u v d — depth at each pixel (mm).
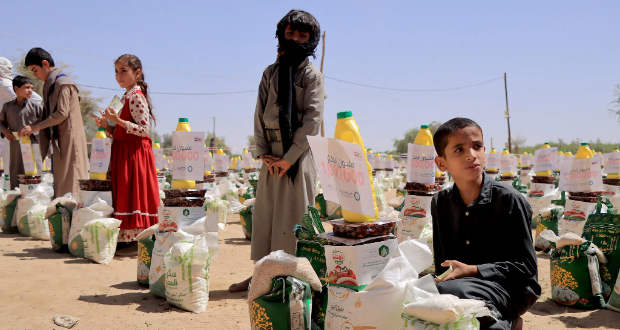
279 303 2906
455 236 2852
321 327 3221
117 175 6117
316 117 4449
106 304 4195
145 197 6211
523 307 2713
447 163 2705
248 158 16062
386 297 2504
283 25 4512
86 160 7531
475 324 2246
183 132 4602
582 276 4293
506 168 12070
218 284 5035
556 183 11781
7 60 11297
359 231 2672
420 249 2787
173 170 4648
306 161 4492
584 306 4301
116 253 6293
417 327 2283
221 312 3990
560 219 6855
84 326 3617
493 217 2686
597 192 6301
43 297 4309
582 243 4293
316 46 4602
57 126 7223
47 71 7324
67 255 6145
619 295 4137
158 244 4473
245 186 12594
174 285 4035
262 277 2941
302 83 4496
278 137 4559
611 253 4477
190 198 4484
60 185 7234
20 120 8500
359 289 2594
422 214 5359
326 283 3250
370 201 2617
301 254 3494
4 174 11406
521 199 2658
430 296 2422
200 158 4613
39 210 7336
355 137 2732
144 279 4797
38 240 7246
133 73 6258
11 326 3549
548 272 5703
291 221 4461
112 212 6129
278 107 4430
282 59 4496
